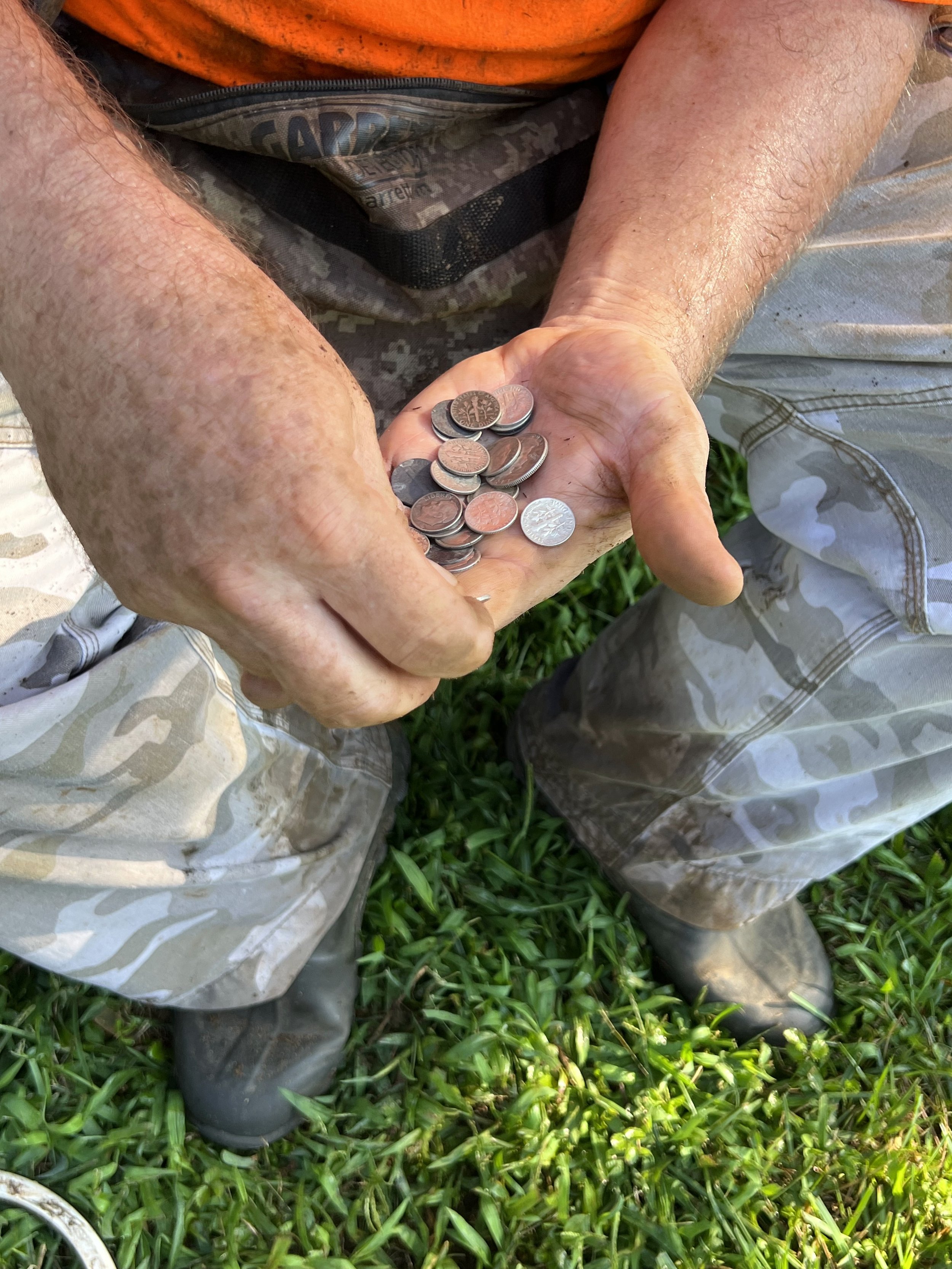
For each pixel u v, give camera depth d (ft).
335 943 1.82
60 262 0.88
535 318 1.70
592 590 2.49
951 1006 1.97
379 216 1.45
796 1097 1.83
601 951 1.98
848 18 1.26
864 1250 1.65
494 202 1.52
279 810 1.60
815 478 1.55
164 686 1.37
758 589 1.67
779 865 1.89
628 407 1.07
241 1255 1.60
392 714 0.98
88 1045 1.79
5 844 1.43
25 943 1.55
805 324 1.46
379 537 0.84
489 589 1.10
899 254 1.41
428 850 2.01
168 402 0.84
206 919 1.61
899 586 1.46
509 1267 1.59
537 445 1.16
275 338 0.86
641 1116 1.73
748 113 1.26
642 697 1.86
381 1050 1.83
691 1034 1.85
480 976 1.88
